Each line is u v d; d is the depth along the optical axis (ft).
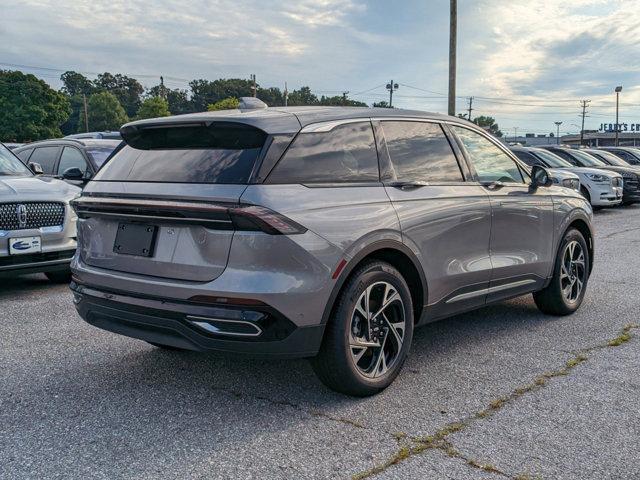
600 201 52.70
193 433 10.69
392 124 13.62
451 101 82.33
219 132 11.76
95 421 11.21
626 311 19.02
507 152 16.94
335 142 12.23
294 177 11.25
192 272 10.86
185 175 11.38
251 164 10.96
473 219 14.49
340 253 11.29
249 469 9.44
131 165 12.53
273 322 10.62
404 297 12.65
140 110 334.24
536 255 16.88
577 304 18.83
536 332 16.81
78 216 13.12
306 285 10.83
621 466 9.46
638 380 13.07
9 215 20.31
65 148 30.09
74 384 13.04
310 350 11.14
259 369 13.89
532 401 11.98
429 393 12.44
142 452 10.01
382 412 11.52
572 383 12.91
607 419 11.13
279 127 11.50
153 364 14.26
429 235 13.28
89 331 16.98
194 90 402.52
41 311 19.35
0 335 16.67
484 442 10.26
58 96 296.92
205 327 10.66
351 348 11.69
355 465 9.53
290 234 10.64
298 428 10.85
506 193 15.85
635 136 371.76
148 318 11.30
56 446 10.24
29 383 13.09
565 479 9.09
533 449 10.01
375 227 11.99
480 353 15.01
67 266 21.67
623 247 33.12
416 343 15.90
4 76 285.02
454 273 14.08
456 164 14.82
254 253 10.47
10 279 25.20
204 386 12.90
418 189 13.39
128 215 11.55
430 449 10.03
